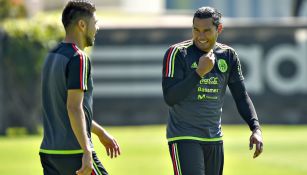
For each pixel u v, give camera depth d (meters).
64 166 21.23
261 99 84.88
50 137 21.38
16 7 81.12
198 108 23.73
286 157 51.50
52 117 21.34
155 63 84.44
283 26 84.88
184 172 23.45
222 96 24.34
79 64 20.81
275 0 100.44
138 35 84.38
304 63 85.06
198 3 110.75
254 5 100.94
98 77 84.00
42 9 116.56
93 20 21.59
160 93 84.50
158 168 45.56
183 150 23.61
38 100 77.81
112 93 84.12
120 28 84.06
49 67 21.28
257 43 85.00
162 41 84.56
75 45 21.23
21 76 77.00
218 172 24.48
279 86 85.06
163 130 77.25
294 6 100.12
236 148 57.56
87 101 21.30
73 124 20.67
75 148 21.17
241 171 44.16
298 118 85.06
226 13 101.56
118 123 84.38
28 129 77.88
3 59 77.12
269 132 73.75
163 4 120.00
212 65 22.55
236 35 84.94
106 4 137.75
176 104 23.75
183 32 84.62
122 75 84.19
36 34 76.50
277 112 85.25
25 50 76.56
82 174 20.62
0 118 77.69
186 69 23.45
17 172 43.91
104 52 84.06
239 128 78.81
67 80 20.89
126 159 50.41
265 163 48.31
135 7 133.62
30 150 57.50
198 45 23.50
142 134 72.19
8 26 76.81
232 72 24.44
